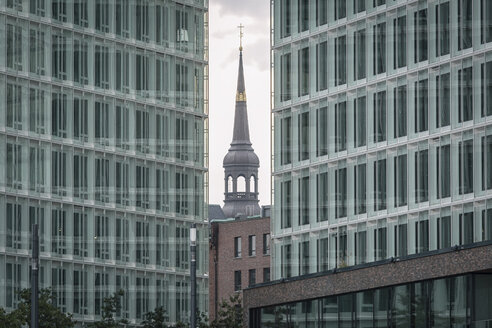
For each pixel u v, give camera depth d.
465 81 186.00
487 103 184.00
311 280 158.12
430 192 189.62
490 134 183.50
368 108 196.38
